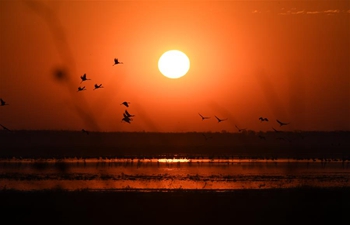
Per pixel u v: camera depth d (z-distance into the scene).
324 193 146.88
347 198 138.75
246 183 194.50
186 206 126.94
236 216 115.44
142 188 169.88
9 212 118.12
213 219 112.25
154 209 122.56
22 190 155.62
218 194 148.38
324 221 111.00
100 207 124.50
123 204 128.75
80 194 144.00
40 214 116.44
